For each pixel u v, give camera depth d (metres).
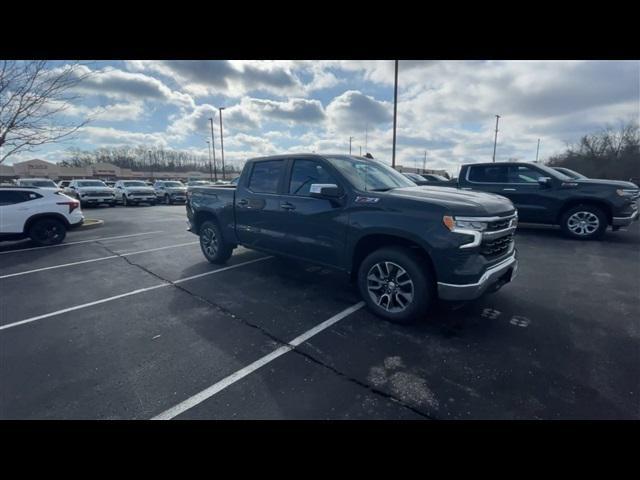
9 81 7.68
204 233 5.92
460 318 3.54
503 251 3.40
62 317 3.72
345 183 3.77
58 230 8.12
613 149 45.25
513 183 8.01
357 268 3.79
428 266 3.21
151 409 2.21
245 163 5.12
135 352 2.95
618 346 2.93
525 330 3.26
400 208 3.27
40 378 2.57
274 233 4.54
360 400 2.28
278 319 3.60
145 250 7.30
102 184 22.02
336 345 3.03
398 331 3.27
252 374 2.60
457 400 2.26
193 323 3.53
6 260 6.45
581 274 5.02
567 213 7.49
